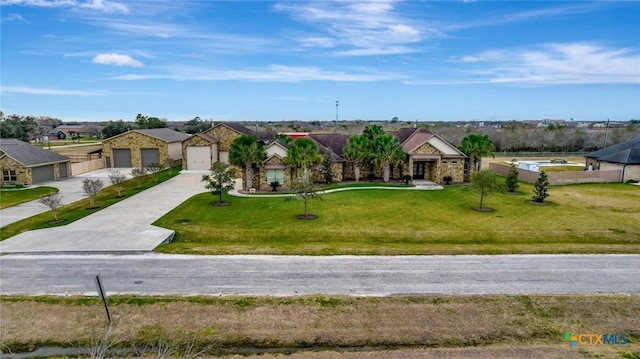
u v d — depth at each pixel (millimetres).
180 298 14242
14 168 39094
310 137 44844
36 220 25250
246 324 12875
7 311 13500
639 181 39375
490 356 11398
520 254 18688
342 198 31203
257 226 23438
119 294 14594
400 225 23594
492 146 39750
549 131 86312
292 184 27234
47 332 12555
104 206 28781
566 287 15203
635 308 13719
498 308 13703
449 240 21219
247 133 50688
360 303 13938
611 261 17844
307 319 13117
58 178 43406
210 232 22312
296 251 18969
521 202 29828
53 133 116750
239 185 39000
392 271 16703
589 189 35688
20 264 17469
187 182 39812
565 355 11430
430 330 12609
